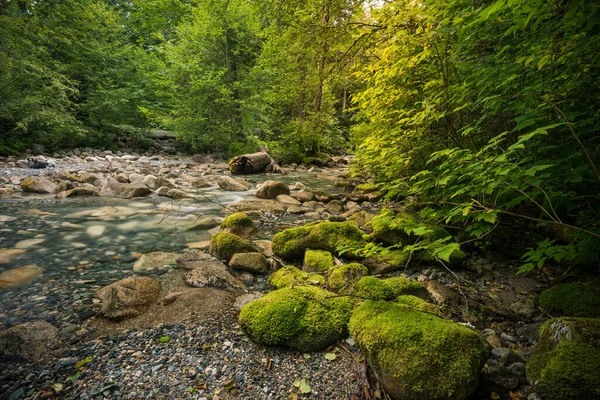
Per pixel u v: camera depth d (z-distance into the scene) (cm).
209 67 1355
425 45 313
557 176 237
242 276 314
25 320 228
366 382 173
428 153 405
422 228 240
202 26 1290
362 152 563
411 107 400
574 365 149
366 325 182
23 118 1032
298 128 1359
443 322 181
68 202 602
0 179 742
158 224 493
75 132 1295
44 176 797
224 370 182
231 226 430
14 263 328
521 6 167
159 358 190
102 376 174
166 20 2255
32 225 459
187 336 212
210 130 1457
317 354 198
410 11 307
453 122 368
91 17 1327
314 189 838
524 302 258
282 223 502
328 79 609
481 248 338
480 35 320
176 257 358
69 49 1310
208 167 1232
